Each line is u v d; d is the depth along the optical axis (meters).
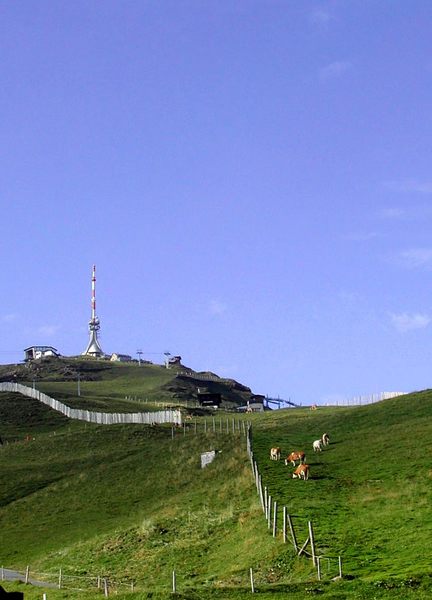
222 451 102.62
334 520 64.44
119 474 105.69
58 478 110.88
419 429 96.56
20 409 177.00
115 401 192.38
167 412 137.25
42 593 62.41
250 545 62.62
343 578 50.38
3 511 100.50
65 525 90.81
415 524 60.72
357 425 108.81
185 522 75.69
